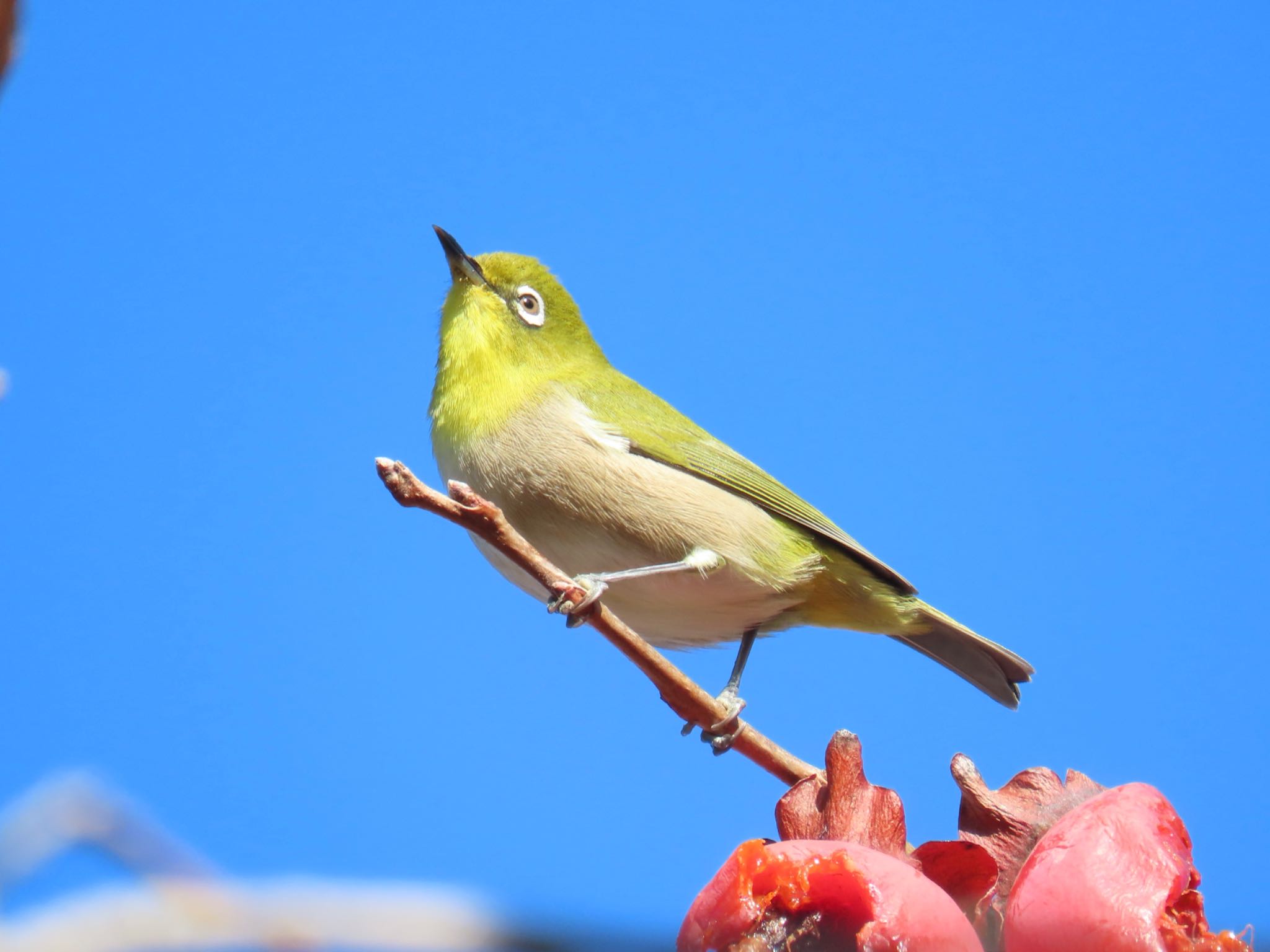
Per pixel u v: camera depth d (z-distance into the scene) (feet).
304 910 9.30
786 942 14.88
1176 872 14.99
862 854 15.19
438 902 9.68
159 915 9.09
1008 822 16.99
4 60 8.16
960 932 14.58
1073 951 14.58
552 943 9.76
